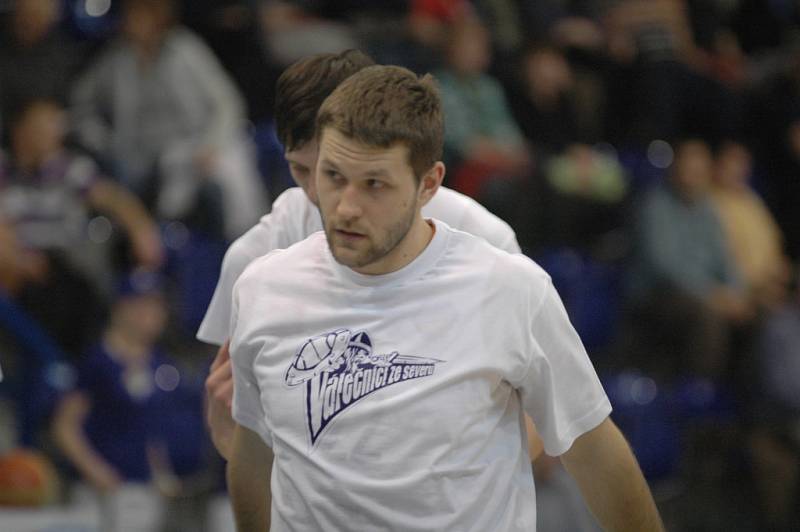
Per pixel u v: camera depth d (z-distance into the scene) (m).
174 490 18.42
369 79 6.52
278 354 6.86
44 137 20.69
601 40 27.89
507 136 24.56
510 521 6.70
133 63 22.84
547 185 24.16
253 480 7.74
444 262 6.83
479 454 6.60
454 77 24.28
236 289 7.19
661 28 27.80
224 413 8.21
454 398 6.55
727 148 25.53
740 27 31.28
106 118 22.77
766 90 28.48
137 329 19.03
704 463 22.58
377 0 26.91
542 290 6.82
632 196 25.48
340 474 6.55
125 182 22.31
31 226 20.39
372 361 6.65
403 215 6.51
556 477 18.61
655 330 23.97
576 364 6.90
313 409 6.67
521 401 6.97
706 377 23.47
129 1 22.84
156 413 18.91
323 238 7.13
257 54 24.92
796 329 23.25
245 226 22.39
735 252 24.78
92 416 18.69
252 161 23.56
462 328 6.66
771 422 22.80
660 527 7.46
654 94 27.28
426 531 6.48
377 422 6.53
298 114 7.56
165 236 21.95
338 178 6.50
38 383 18.62
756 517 22.28
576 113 26.48
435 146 6.58
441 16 26.88
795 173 28.05
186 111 22.84
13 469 16.88
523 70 26.02
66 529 16.88
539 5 27.80
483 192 23.17
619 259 24.86
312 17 26.97
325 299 6.87
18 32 22.80
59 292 19.98
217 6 25.34
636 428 22.27
